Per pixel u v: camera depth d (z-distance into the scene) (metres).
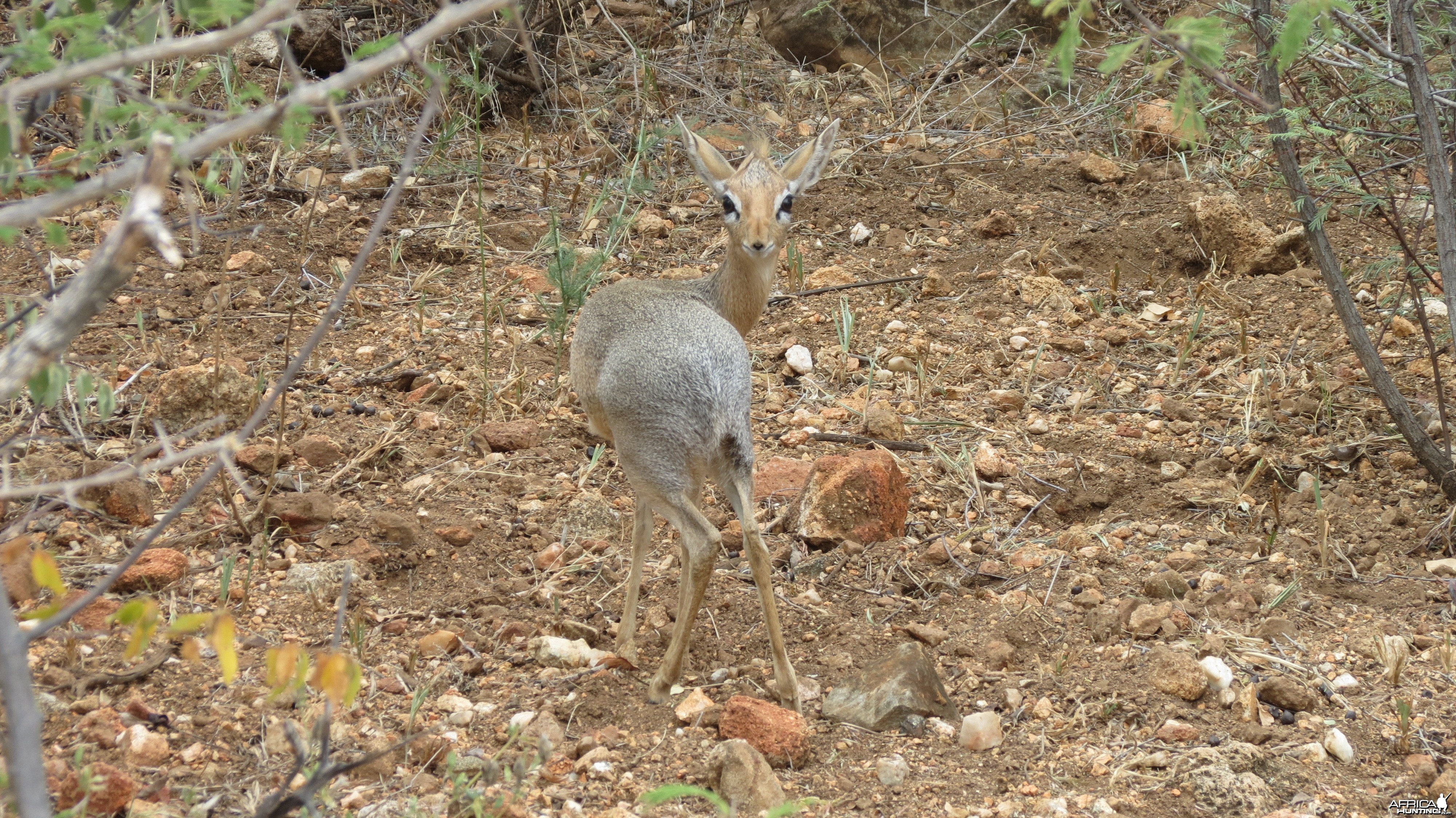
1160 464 11.06
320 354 12.01
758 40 21.12
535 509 9.86
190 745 6.78
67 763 6.45
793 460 10.88
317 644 7.91
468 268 14.27
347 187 15.59
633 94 18.61
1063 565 9.36
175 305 12.50
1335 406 11.77
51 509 8.84
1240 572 9.24
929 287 14.27
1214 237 14.93
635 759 7.06
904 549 9.64
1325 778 6.96
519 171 16.77
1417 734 7.32
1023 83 19.48
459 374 11.83
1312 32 8.93
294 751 5.34
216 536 8.96
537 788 6.71
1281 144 9.93
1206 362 12.94
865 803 6.70
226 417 4.86
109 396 5.02
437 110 17.22
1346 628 8.48
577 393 8.73
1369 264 12.70
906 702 7.43
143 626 4.06
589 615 8.75
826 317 13.69
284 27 4.89
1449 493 10.02
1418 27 10.55
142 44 5.00
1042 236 15.58
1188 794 6.77
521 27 4.01
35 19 4.99
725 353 7.81
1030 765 7.09
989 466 10.83
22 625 7.57
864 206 16.36
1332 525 9.91
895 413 11.73
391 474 10.19
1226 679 7.71
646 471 7.59
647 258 14.76
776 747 7.07
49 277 6.42
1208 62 5.38
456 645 8.09
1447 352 12.52
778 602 9.00
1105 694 7.73
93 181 3.62
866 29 20.50
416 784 6.64
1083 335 13.50
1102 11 9.14
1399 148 14.24
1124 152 17.98
